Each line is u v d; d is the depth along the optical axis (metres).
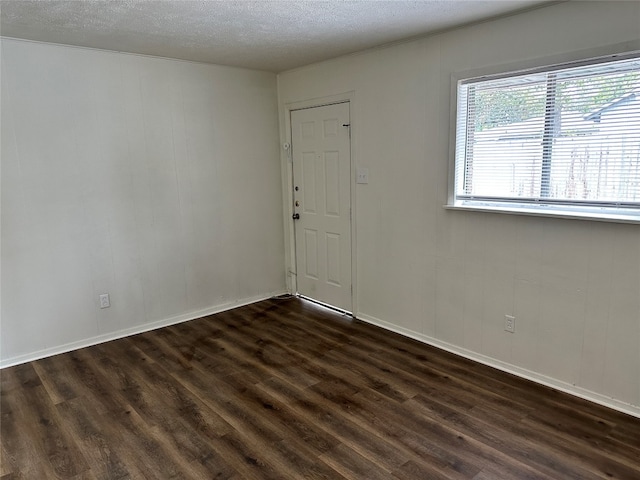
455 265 3.22
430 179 3.27
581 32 2.40
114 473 2.12
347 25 2.86
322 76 3.97
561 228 2.63
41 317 3.36
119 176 3.60
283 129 4.53
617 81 2.34
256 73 4.31
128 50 3.45
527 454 2.18
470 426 2.42
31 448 2.31
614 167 2.41
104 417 2.57
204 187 4.10
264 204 4.55
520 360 2.95
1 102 3.04
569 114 2.54
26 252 3.25
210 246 4.21
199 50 3.47
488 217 2.97
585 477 2.02
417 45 3.18
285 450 2.25
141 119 3.66
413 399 2.70
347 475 2.07
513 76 2.73
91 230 3.52
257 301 4.62
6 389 2.90
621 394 2.52
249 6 2.47
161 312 3.97
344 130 3.89
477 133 2.99
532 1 2.42
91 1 2.35
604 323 2.53
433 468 2.10
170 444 2.32
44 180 3.27
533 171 2.74
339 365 3.17
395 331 3.75
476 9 2.56
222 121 4.14
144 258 3.82
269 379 2.99
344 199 4.02
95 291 3.59
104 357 3.36
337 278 4.25
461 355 3.28
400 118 3.40
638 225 2.33
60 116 3.28
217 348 3.50
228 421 2.51
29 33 2.93
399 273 3.64
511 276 2.91
